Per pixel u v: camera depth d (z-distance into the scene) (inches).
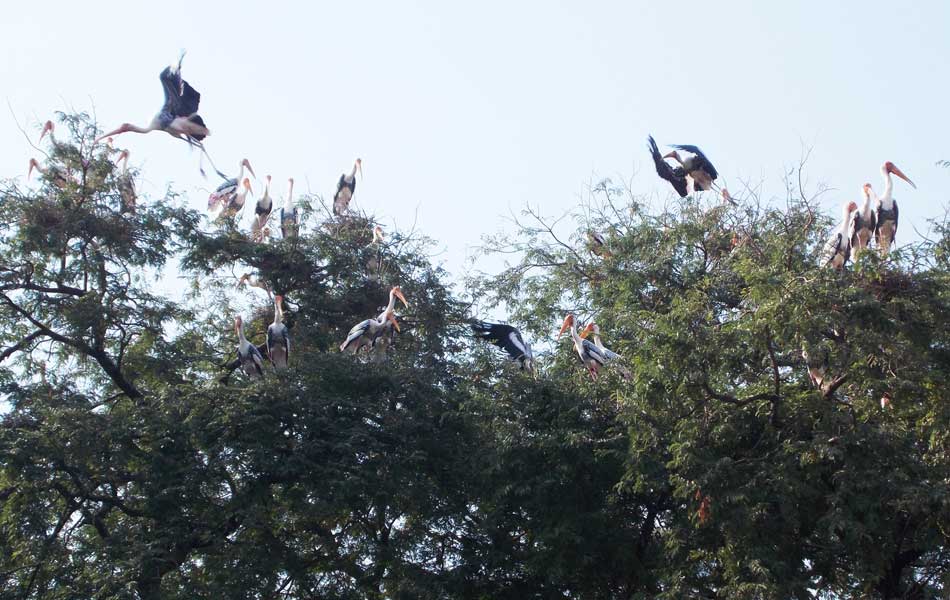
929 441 637.9
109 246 837.2
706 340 631.8
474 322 954.7
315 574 789.2
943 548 661.3
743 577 626.5
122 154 963.3
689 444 620.1
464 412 770.2
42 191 839.1
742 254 700.0
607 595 738.2
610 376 729.0
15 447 729.0
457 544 794.8
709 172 907.4
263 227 1032.8
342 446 743.7
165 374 871.7
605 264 886.4
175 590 711.1
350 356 815.7
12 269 839.7
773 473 626.8
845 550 653.9
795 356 674.8
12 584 743.7
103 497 765.3
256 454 735.1
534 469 722.2
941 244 659.4
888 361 624.4
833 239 761.6
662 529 738.2
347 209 1026.1
